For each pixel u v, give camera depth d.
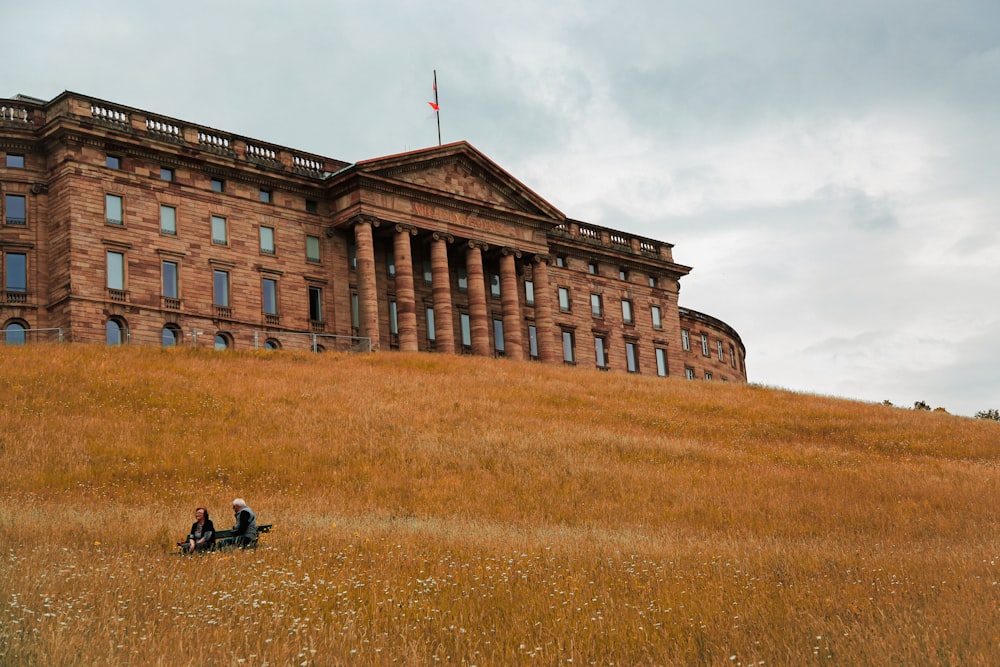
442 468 41.69
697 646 17.14
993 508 37.06
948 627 17.52
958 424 61.09
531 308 89.19
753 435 54.88
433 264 79.19
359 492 37.66
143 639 16.55
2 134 65.94
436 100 84.69
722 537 31.19
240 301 71.75
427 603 19.81
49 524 27.30
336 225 77.12
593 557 25.41
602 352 94.69
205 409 47.38
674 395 66.62
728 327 121.00
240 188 73.50
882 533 32.50
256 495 36.03
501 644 17.19
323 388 54.47
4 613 17.45
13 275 65.00
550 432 49.28
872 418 61.66
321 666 15.80
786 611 19.38
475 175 83.25
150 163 69.06
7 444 39.06
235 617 18.61
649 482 41.16
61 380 48.94
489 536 28.78
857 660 15.92
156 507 32.44
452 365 66.62
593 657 16.70
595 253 95.56
